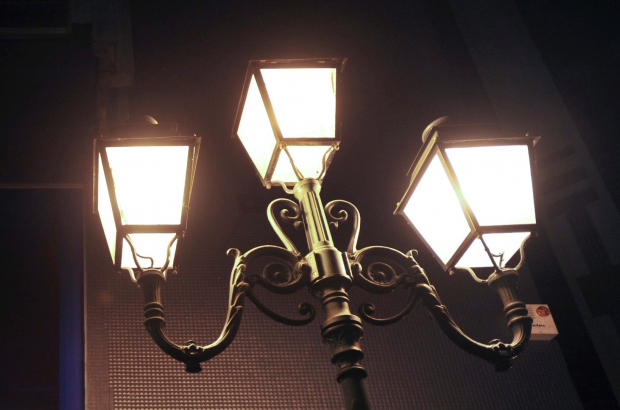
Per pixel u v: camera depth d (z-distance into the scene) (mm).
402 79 4129
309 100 2109
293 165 2100
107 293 2955
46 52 3391
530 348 3270
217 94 3795
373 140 3828
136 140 2002
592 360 3494
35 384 2607
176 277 3104
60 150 3193
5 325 2703
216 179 3492
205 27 3992
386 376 3023
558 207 3967
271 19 4168
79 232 3000
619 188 3895
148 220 1967
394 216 3600
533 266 3801
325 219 2102
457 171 2113
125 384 2742
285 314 3107
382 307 3238
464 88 4211
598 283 3674
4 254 2867
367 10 4363
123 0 3715
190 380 2818
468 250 2176
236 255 2100
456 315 3312
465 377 3107
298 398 2877
